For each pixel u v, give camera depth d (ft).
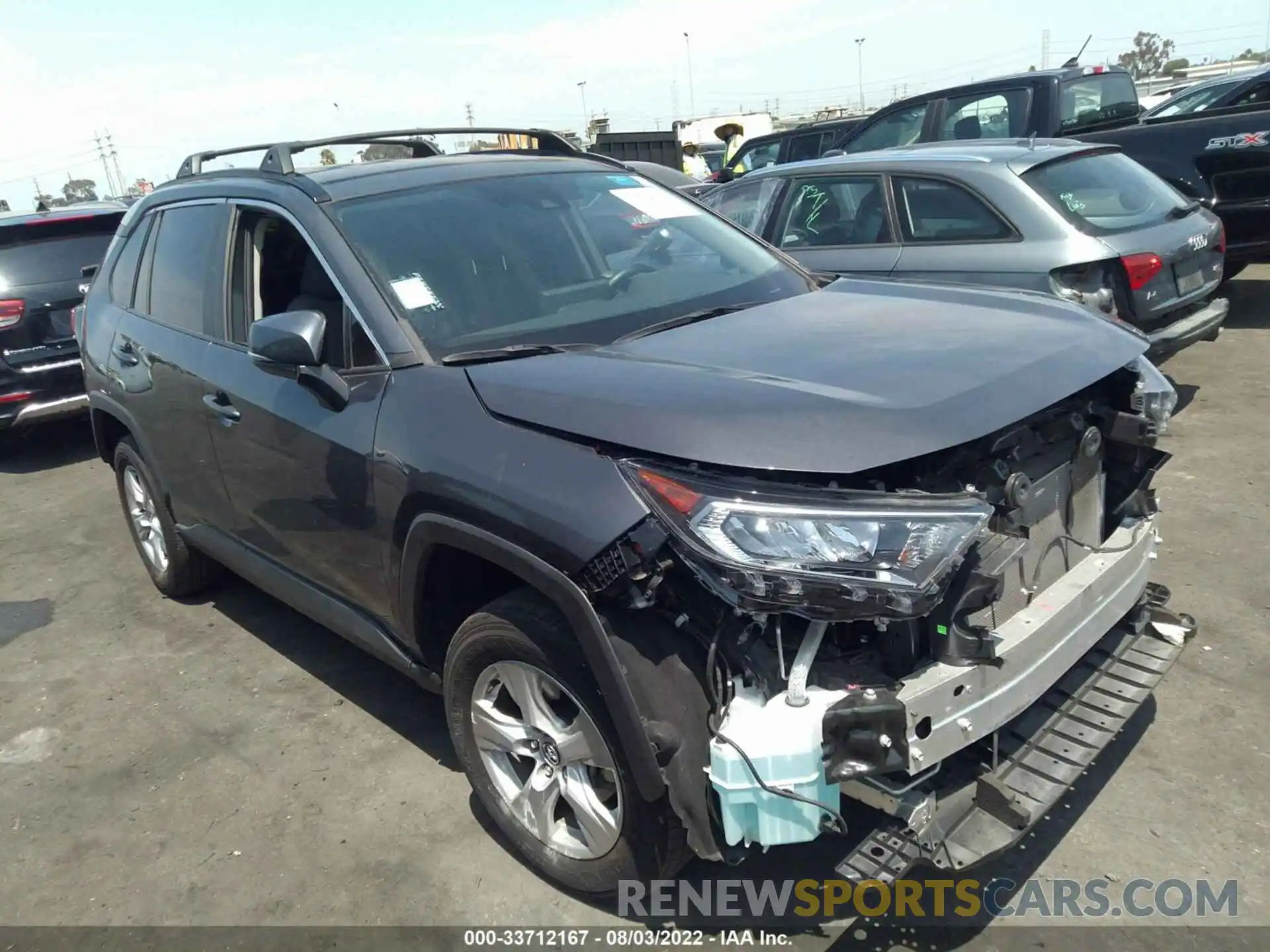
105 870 9.68
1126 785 9.48
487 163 11.98
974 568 6.91
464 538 7.98
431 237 10.32
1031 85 26.99
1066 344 8.41
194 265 12.64
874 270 19.02
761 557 6.46
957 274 17.92
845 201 19.92
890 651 7.04
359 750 11.28
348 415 9.35
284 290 10.75
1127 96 29.12
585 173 12.39
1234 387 21.33
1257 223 24.39
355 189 10.75
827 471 6.63
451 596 9.21
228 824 10.19
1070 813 9.20
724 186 23.17
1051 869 8.54
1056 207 17.16
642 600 6.95
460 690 8.95
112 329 14.48
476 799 10.21
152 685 13.25
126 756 11.64
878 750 6.47
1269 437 18.11
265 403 10.58
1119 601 8.71
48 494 22.74
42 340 23.75
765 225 21.35
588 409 7.52
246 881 9.33
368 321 9.43
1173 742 10.04
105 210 25.45
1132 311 17.06
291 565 11.43
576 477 7.27
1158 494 16.10
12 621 15.76
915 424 6.94
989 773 7.54
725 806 6.73
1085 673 8.84
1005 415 7.27
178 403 12.51
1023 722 8.23
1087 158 18.71
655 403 7.36
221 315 11.90
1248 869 8.37
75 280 24.17
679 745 7.01
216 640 14.39
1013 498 7.58
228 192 12.10
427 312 9.51
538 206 11.30
